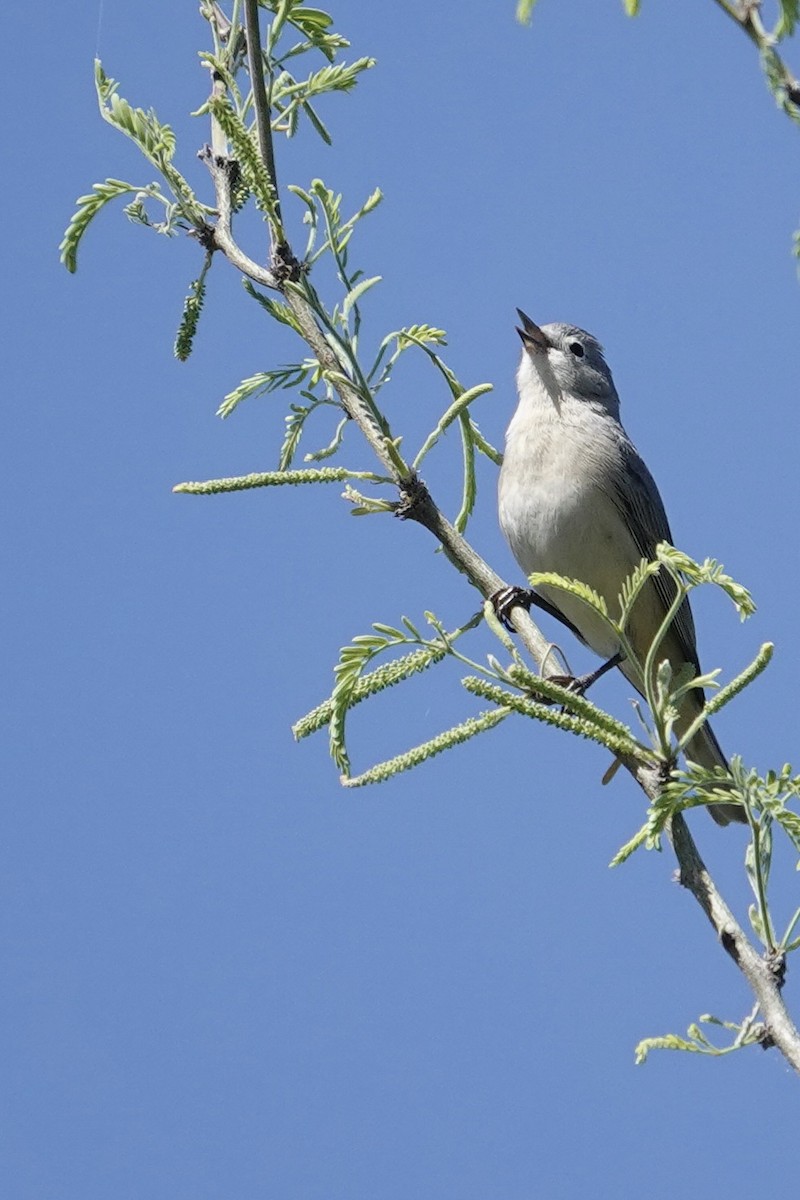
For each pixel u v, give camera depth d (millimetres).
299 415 10492
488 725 8602
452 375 10820
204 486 9523
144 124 10586
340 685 8656
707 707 8102
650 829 7770
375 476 9688
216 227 10578
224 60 11141
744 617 7895
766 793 7773
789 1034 7402
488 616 9383
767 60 5508
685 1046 7504
